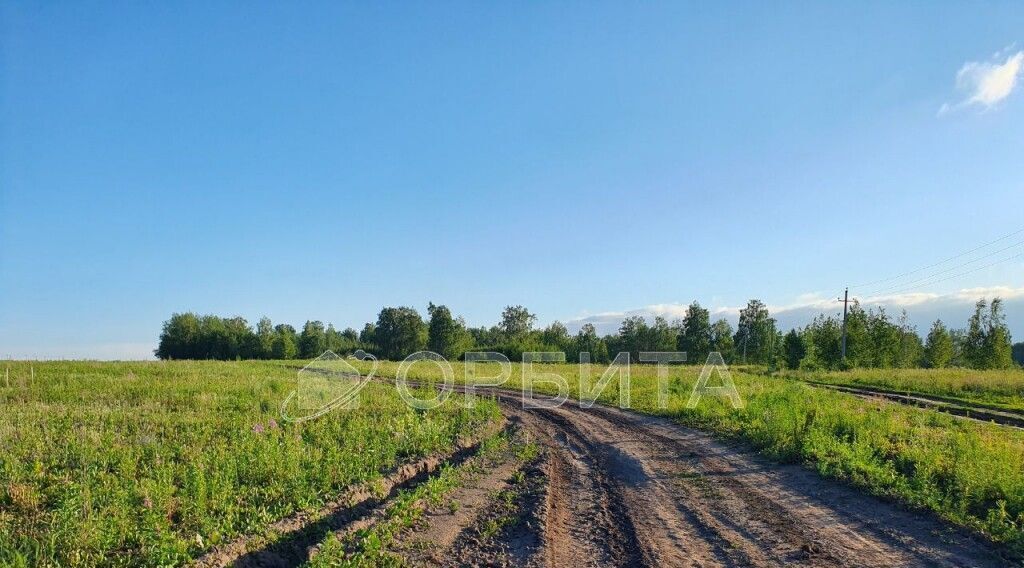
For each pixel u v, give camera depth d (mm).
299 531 8055
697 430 18562
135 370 30266
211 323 91250
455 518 9305
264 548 7410
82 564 6457
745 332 77188
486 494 10867
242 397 19953
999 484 9883
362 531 7848
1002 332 48938
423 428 15672
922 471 10930
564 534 8836
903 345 60500
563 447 16297
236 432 13344
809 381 39719
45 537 6848
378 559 7293
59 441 11680
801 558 7750
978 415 22094
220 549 7047
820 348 54031
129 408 16484
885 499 10258
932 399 27625
